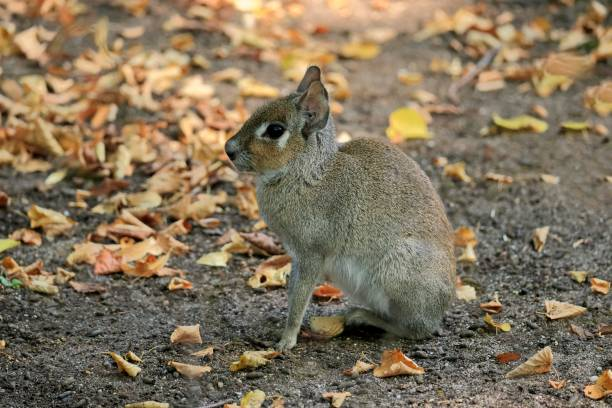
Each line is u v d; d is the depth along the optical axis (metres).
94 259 11.45
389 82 16.81
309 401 8.52
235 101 15.88
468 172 13.95
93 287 10.82
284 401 8.52
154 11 19.23
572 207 12.88
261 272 11.13
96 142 14.16
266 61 17.47
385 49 18.06
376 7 19.67
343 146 9.99
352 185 9.60
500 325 9.96
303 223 9.67
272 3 19.69
